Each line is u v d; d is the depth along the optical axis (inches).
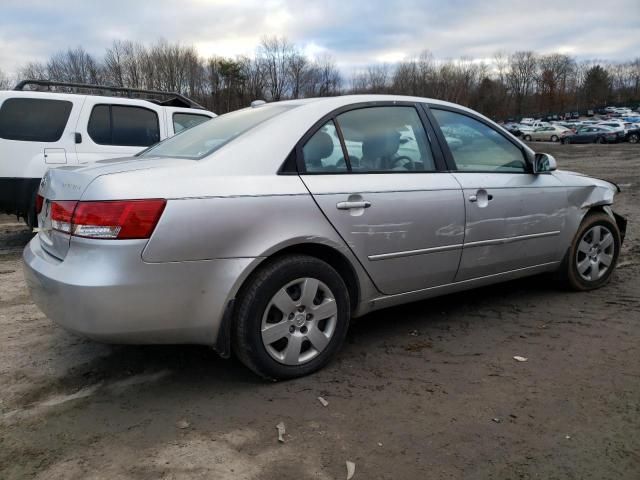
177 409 113.0
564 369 128.1
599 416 107.4
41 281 110.9
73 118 270.8
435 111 153.8
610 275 195.0
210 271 109.9
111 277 102.1
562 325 156.6
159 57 2025.1
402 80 2967.5
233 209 111.3
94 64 1980.8
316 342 125.6
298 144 124.9
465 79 3221.0
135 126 290.2
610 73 4146.2
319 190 122.7
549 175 173.3
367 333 153.6
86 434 104.0
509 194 157.6
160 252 104.7
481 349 140.9
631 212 374.9
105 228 102.6
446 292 151.9
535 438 100.4
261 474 91.3
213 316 112.2
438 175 145.3
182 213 106.3
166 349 143.9
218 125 144.3
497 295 185.8
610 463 93.0
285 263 118.3
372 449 97.8
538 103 3873.0
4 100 257.3
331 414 109.7
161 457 96.3
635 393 116.0
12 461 95.6
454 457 95.2
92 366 133.8
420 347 143.0
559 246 175.5
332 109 133.7
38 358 138.3
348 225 126.1
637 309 168.9
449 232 144.2
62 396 119.3
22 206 261.4
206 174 112.7
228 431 104.3
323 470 92.2
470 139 158.4
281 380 123.7
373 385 121.9
